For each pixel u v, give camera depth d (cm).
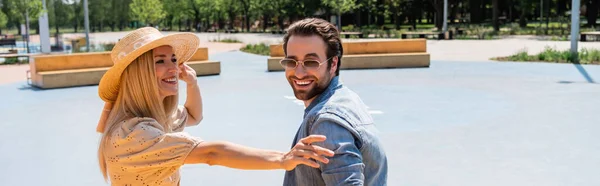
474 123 843
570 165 609
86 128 876
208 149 213
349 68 1778
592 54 1859
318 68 211
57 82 1416
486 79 1423
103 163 239
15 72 1850
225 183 569
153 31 235
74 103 1150
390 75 1565
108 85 234
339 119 196
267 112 972
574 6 1861
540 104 1012
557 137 741
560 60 1852
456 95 1147
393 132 786
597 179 559
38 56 1457
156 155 214
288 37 218
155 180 221
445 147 695
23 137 820
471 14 6756
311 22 214
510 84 1314
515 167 605
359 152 198
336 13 5156
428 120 872
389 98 1116
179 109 282
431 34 3669
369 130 204
